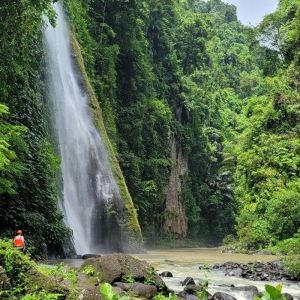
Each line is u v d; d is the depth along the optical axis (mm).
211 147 56594
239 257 20688
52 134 19859
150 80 42719
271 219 26031
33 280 4945
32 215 13117
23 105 14750
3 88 11016
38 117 16297
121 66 38875
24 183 13367
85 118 25672
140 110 38500
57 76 22688
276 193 27828
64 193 20391
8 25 10430
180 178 48375
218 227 52125
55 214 14789
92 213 22625
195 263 15609
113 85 34875
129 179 33938
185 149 50188
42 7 10555
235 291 8500
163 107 43188
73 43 27406
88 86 27141
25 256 5277
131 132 36719
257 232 27031
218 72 77250
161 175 41188
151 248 38312
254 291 8352
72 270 6574
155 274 6898
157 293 6289
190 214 49000
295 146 30047
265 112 33094
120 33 37781
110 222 23016
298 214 24594
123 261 6691
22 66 13344
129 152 35156
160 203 41062
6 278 4652
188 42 57312
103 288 3266
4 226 12180
